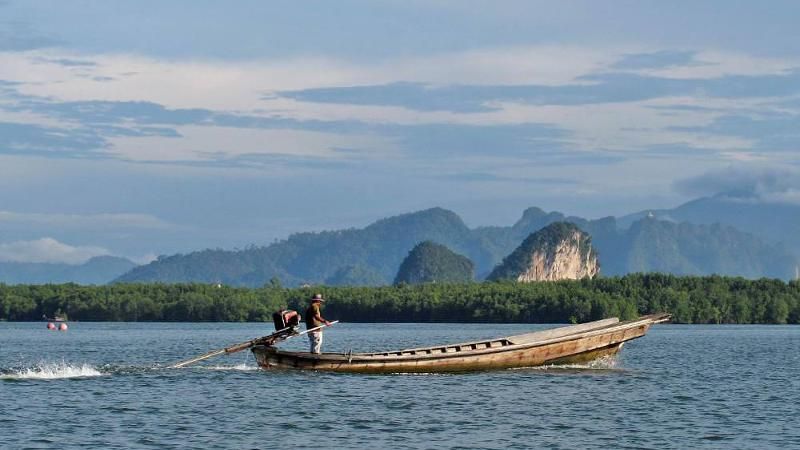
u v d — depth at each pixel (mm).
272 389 77500
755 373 101312
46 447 54094
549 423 62906
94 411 66188
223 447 54688
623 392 78188
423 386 79688
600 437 58500
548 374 89250
